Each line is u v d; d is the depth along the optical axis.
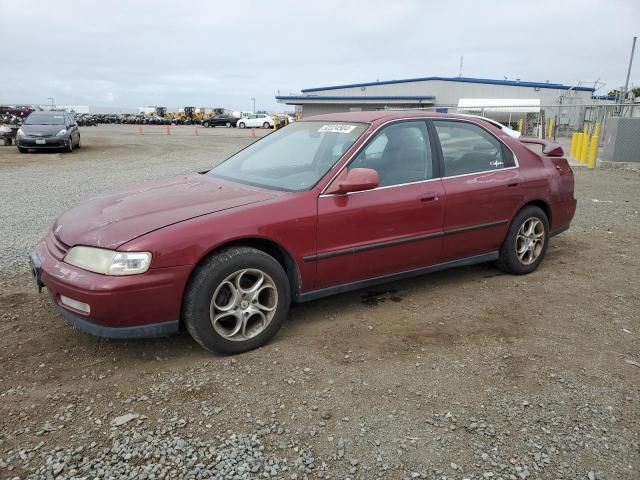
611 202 9.19
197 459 2.49
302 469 2.43
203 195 3.82
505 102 33.81
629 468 2.44
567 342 3.69
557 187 5.20
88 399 3.00
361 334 3.82
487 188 4.61
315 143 4.35
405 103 49.72
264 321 3.60
